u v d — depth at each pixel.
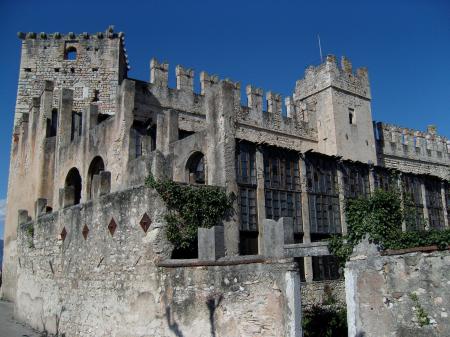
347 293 12.44
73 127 32.88
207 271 13.67
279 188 28.02
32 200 33.81
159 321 14.74
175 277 14.55
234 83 36.03
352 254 12.48
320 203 29.94
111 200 17.61
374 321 11.80
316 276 27.16
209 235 13.78
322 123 39.72
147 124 28.39
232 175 23.31
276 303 12.05
